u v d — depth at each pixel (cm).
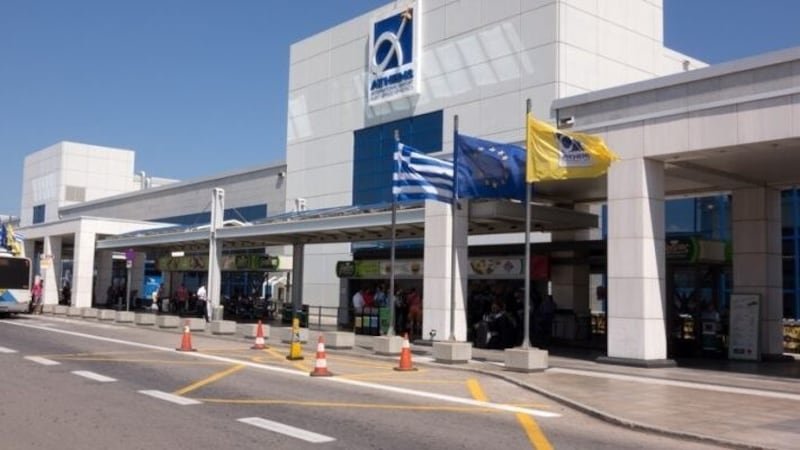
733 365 1930
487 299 2578
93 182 7869
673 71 3819
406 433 981
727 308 2495
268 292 4972
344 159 4272
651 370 1741
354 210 2816
